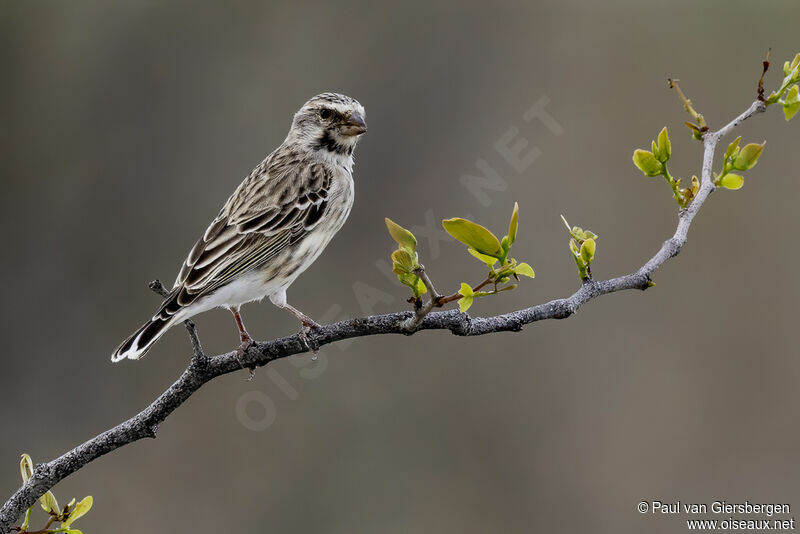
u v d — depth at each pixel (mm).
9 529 5824
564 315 5984
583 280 6141
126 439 6094
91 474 12945
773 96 6324
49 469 5934
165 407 6164
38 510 12406
